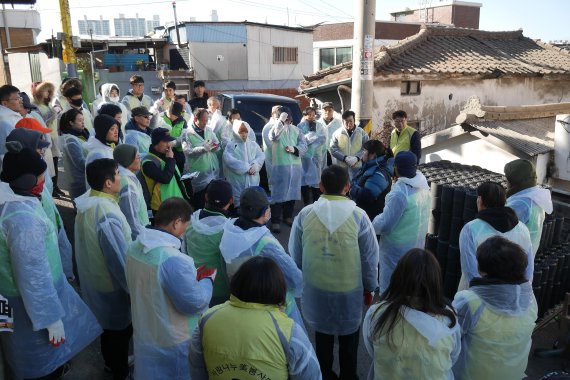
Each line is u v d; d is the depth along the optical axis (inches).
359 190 179.0
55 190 299.1
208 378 82.0
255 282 76.8
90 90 709.9
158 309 101.4
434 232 188.4
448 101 432.8
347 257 125.7
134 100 338.6
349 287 128.3
